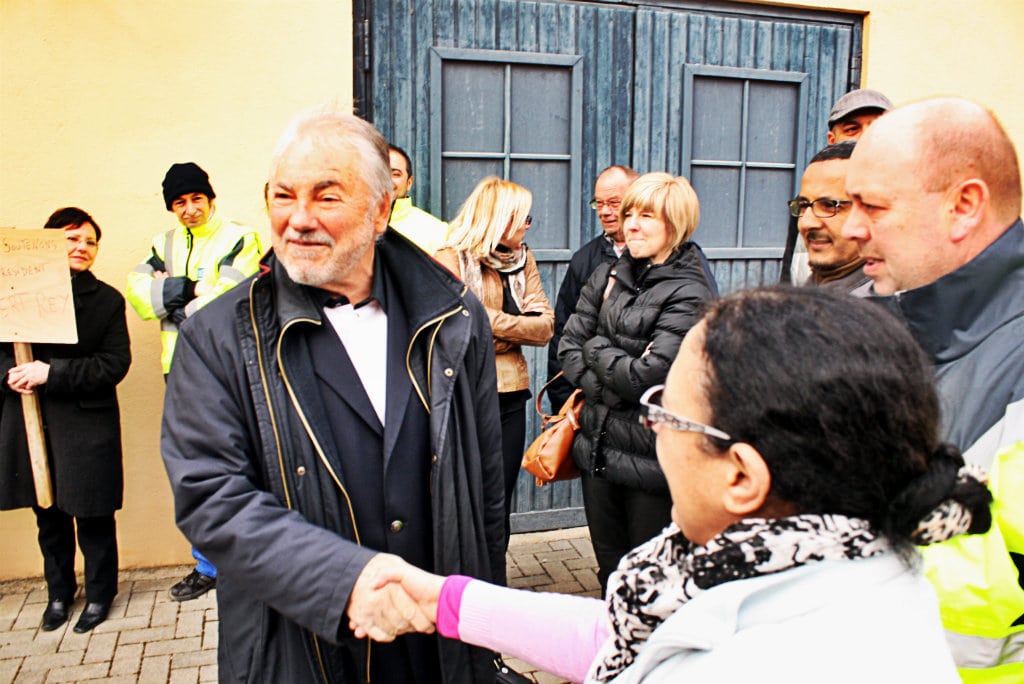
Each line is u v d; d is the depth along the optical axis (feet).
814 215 6.25
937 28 13.32
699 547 2.59
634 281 8.48
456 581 3.95
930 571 3.32
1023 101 13.82
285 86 11.09
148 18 10.59
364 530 4.87
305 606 4.15
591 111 12.35
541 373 12.92
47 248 9.48
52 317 9.59
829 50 13.20
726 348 2.38
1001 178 3.76
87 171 10.64
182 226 10.68
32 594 11.10
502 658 9.14
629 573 2.86
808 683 2.20
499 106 12.03
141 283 10.25
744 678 2.24
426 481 5.09
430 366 5.09
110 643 9.86
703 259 8.39
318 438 4.64
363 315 5.13
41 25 10.27
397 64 11.47
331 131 4.65
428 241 10.75
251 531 4.25
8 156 10.37
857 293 5.19
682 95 12.68
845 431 2.21
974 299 3.68
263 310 4.70
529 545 12.73
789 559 2.31
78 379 9.69
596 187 11.62
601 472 8.55
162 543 11.71
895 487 2.30
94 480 9.91
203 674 9.23
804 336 2.28
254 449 4.65
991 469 3.32
